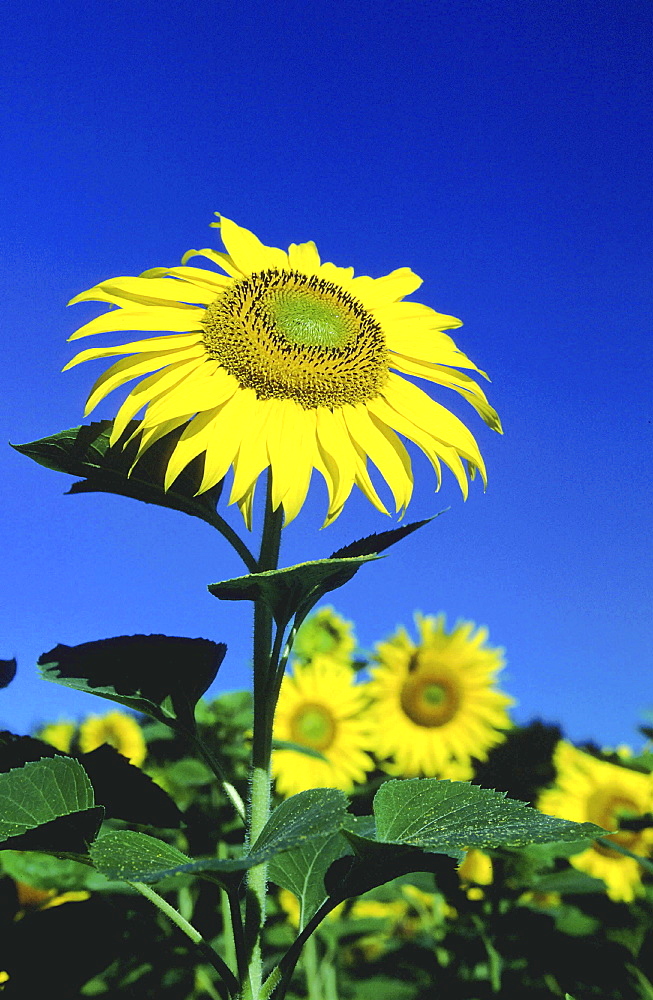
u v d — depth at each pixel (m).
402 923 1.60
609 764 1.41
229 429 0.82
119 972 1.10
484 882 1.29
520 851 1.19
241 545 0.83
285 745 0.99
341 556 0.83
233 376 0.85
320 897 0.83
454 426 0.90
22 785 0.75
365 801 1.33
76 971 0.86
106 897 1.00
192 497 0.85
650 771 1.40
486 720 1.47
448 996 1.23
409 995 1.28
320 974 1.31
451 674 1.49
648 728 1.41
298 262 1.04
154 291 0.89
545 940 1.21
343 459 0.83
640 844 1.33
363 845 0.70
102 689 0.83
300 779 1.41
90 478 0.84
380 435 0.87
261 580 0.73
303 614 0.81
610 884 1.29
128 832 0.72
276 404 0.85
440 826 0.73
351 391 0.87
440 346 0.97
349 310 0.93
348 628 1.64
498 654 1.52
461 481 0.87
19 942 0.86
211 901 1.23
